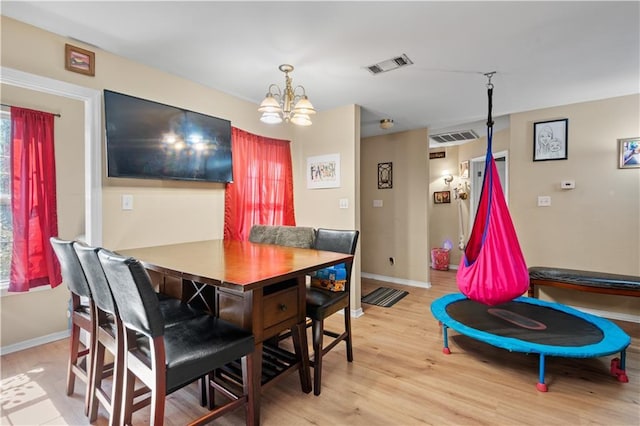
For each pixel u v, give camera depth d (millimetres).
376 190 5070
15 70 1969
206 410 1775
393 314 3408
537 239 3668
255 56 2400
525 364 2303
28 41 2020
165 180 2711
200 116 2930
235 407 1499
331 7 1791
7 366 2246
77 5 1805
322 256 2025
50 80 2104
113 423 1449
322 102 3432
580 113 3422
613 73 2709
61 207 2887
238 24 1977
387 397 1904
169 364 1252
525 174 3738
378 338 2771
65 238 2908
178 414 1737
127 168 2434
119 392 1457
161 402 1220
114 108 2371
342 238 2402
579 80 2857
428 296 4102
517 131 3789
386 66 2557
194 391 1974
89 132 2301
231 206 3244
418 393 1945
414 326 3057
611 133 3266
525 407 1810
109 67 2381
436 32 2055
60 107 2857
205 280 1457
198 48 2293
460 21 1931
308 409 1786
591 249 3381
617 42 2184
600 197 3332
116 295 1330
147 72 2594
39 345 2594
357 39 2143
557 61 2480
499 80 2842
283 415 1732
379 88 3029
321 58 2426
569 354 1927
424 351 2516
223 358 1409
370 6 1779
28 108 2631
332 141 3637
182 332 1521
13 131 2520
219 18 1913
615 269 3266
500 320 2486
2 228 2564
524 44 2207
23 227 2539
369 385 2031
